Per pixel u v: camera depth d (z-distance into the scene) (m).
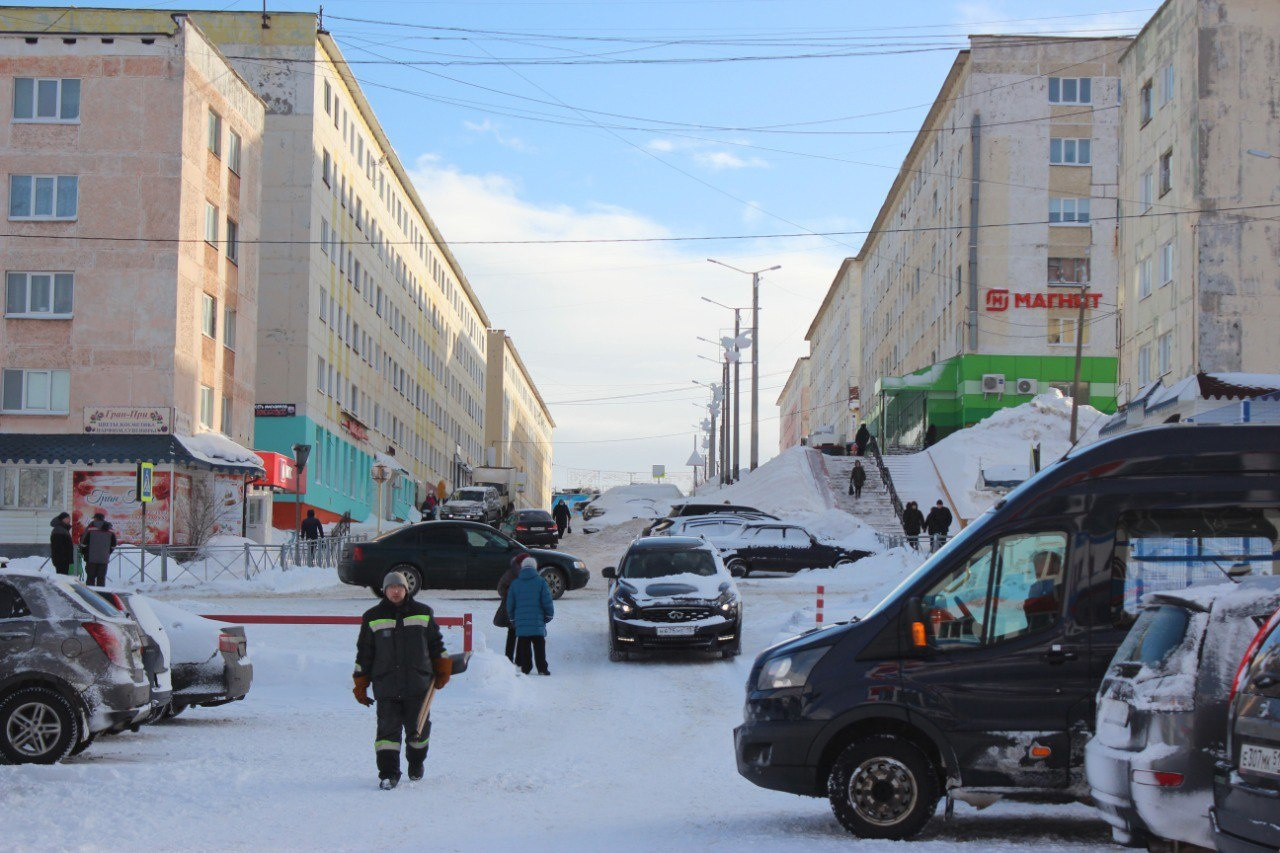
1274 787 6.18
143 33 42.25
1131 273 47.03
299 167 55.66
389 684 11.30
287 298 55.31
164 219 41.84
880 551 39.19
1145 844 7.84
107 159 41.94
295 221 55.50
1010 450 60.62
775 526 38.00
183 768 12.02
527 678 20.20
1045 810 10.77
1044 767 9.34
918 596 9.62
